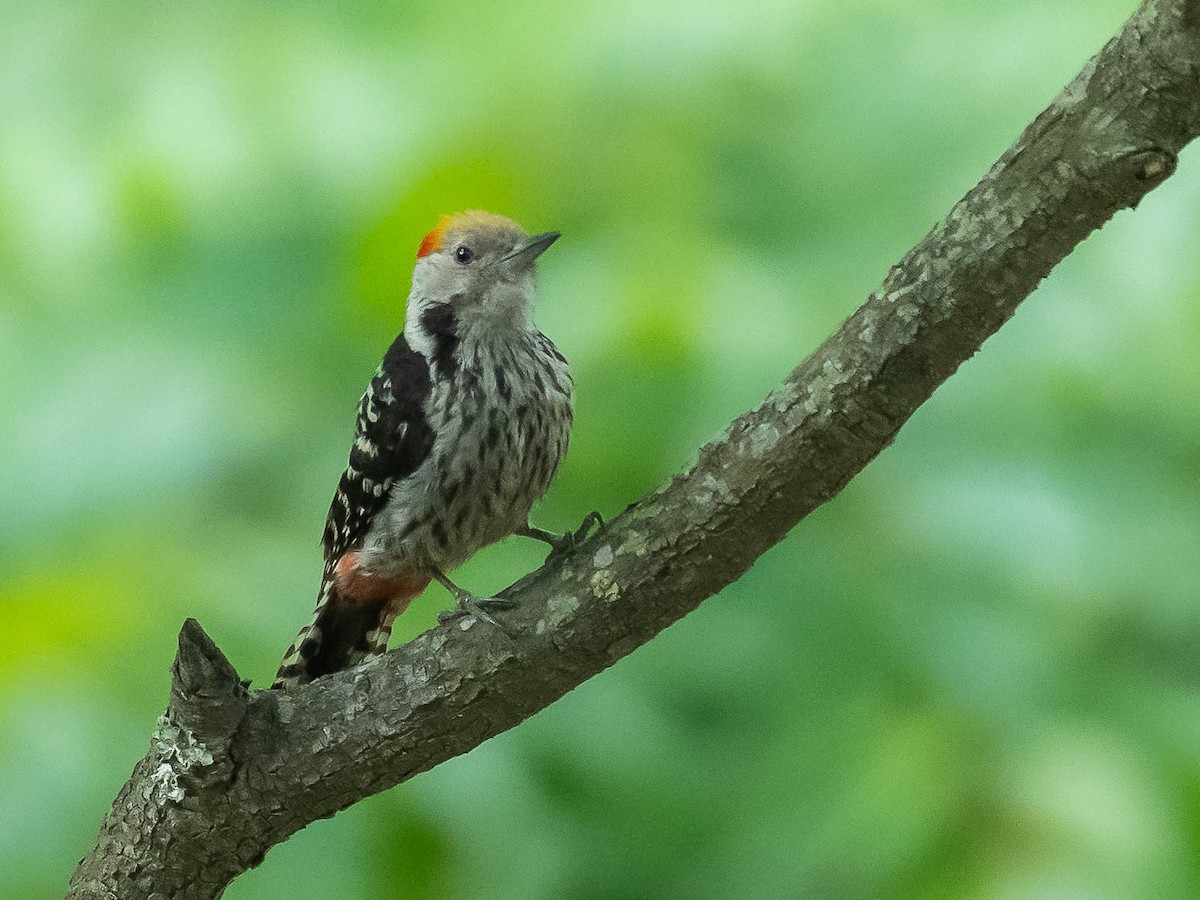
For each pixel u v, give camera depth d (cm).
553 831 992
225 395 1074
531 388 1043
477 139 1155
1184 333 1058
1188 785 960
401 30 1212
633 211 1140
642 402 1061
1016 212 725
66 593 982
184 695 802
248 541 1043
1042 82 1107
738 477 783
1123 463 1060
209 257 1129
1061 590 1022
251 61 1191
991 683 1002
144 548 1017
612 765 1012
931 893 956
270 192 1145
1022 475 1048
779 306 1084
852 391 759
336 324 1123
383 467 1038
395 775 839
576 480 1107
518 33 1191
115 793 904
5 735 910
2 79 1205
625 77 1166
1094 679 1014
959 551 1039
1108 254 1073
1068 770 963
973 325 744
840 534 1073
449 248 1060
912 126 1130
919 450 1071
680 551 795
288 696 841
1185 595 1025
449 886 959
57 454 1049
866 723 1019
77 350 1105
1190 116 691
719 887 997
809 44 1164
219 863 854
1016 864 946
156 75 1193
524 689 823
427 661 828
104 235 1143
